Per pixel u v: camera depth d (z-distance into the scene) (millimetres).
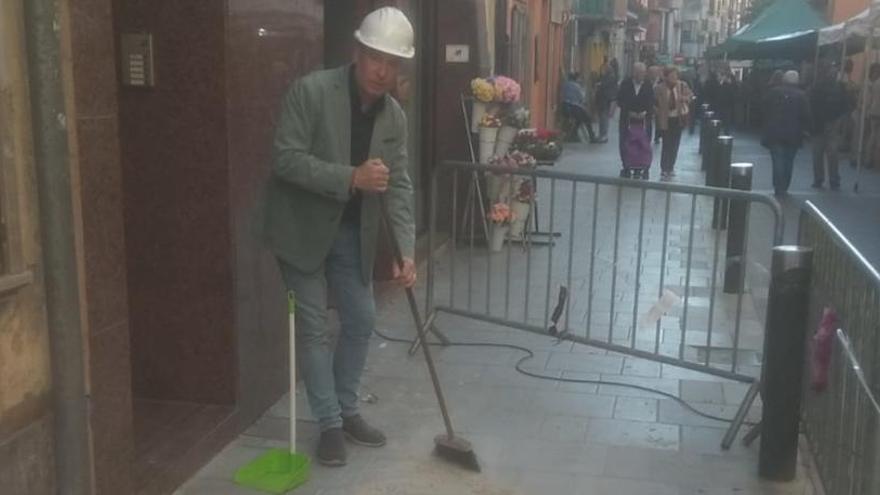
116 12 4227
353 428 4414
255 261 4574
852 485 3416
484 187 8773
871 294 3305
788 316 3975
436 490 4023
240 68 4309
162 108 4266
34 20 2930
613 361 5750
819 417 4180
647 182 5273
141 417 4367
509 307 6941
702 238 9883
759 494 4027
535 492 4023
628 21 39562
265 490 3980
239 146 4348
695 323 6684
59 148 3037
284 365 4996
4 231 2887
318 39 5156
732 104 28688
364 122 4008
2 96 2852
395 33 3809
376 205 4109
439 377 5406
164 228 4383
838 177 14914
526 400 5074
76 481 3240
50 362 3135
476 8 9016
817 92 14734
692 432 4676
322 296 4137
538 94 19750
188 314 4449
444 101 9078
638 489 4055
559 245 9297
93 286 3295
